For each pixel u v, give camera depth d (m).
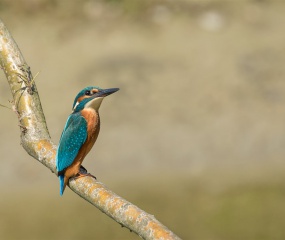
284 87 19.61
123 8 22.23
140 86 19.45
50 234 13.05
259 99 19.20
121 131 17.95
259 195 14.86
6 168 16.72
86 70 19.97
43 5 22.47
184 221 13.64
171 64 20.22
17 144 17.31
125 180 16.11
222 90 19.52
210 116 18.59
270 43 21.00
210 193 15.02
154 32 21.42
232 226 13.32
